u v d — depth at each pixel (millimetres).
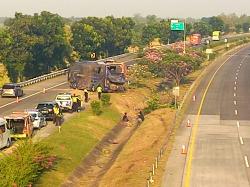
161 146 41156
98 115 52812
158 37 167375
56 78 86438
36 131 42594
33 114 43094
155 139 44438
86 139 42688
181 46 114875
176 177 31359
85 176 34812
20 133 38344
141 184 30219
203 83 86750
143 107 65250
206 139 43562
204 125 50500
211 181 30516
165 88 84438
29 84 76438
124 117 54781
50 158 31844
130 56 128125
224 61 128125
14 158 27875
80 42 118750
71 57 118562
